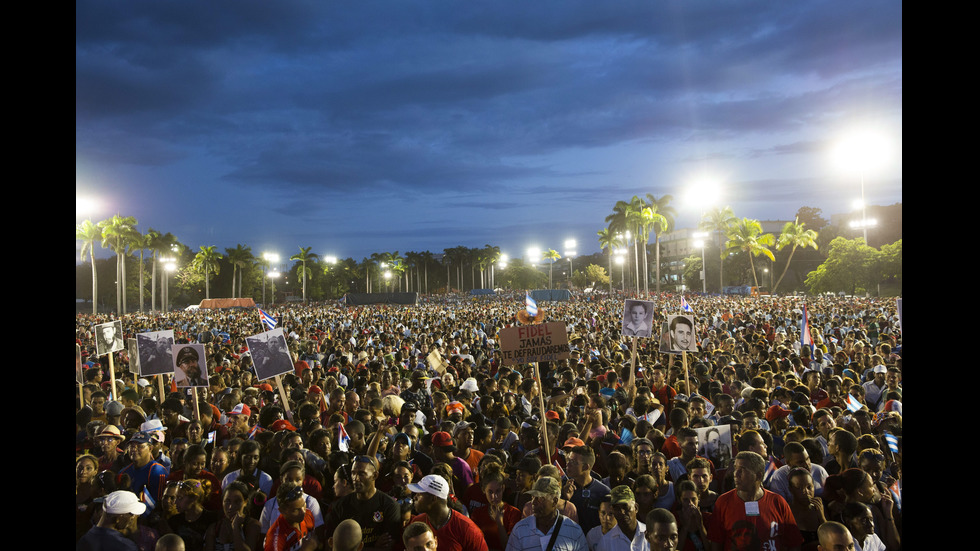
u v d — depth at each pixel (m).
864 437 6.61
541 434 7.58
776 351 15.77
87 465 6.01
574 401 9.89
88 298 108.12
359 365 15.30
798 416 8.17
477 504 6.37
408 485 5.36
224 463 6.58
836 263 63.44
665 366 14.27
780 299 55.44
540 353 7.87
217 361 16.06
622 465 6.42
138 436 6.73
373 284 170.25
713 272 103.38
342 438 7.26
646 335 11.34
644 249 88.31
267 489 6.36
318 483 6.45
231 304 86.75
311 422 8.20
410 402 10.62
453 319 35.00
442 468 6.16
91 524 5.97
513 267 170.38
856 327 23.98
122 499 5.23
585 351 16.64
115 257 106.06
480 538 5.21
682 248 143.62
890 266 60.59
